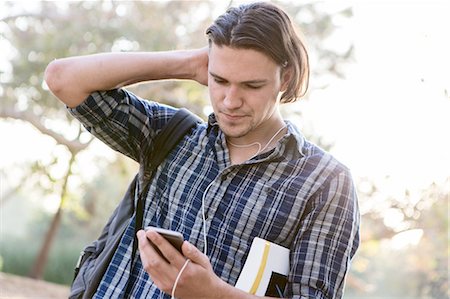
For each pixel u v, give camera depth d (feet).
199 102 31.27
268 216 6.10
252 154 6.31
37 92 31.12
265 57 5.81
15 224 70.54
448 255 34.01
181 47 30.89
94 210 50.21
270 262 5.95
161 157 6.51
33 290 32.65
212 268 5.99
